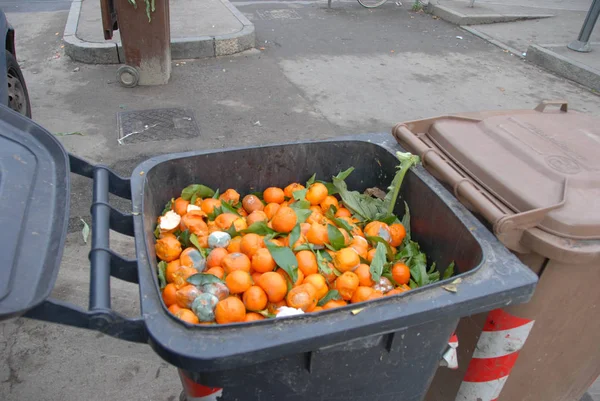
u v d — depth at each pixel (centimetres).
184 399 161
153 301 105
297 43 699
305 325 101
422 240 163
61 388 226
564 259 124
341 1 963
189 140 425
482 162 147
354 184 193
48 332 252
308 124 467
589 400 232
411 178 165
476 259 130
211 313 122
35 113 457
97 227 120
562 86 606
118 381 231
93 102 486
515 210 133
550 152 148
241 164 177
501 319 149
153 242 145
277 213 153
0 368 233
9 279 89
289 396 121
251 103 504
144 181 148
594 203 130
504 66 662
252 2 920
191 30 655
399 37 761
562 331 154
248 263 136
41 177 113
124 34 495
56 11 807
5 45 368
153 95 508
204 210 165
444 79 603
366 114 495
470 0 902
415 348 124
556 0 999
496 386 167
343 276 137
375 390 131
